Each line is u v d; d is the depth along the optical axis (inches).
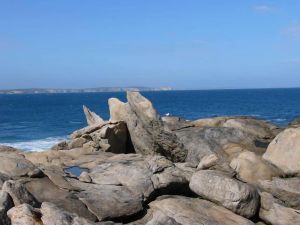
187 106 5064.0
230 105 5068.9
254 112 3784.5
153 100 7130.9
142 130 964.6
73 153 935.0
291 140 828.6
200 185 671.1
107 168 697.6
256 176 778.2
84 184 644.1
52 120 3405.5
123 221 597.6
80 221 496.1
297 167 795.4
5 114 4220.0
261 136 1043.3
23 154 906.7
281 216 656.4
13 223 497.0
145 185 656.4
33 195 574.6
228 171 733.9
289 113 3567.9
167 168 698.8
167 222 522.6
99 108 5123.0
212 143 970.1
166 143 926.4
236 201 644.1
